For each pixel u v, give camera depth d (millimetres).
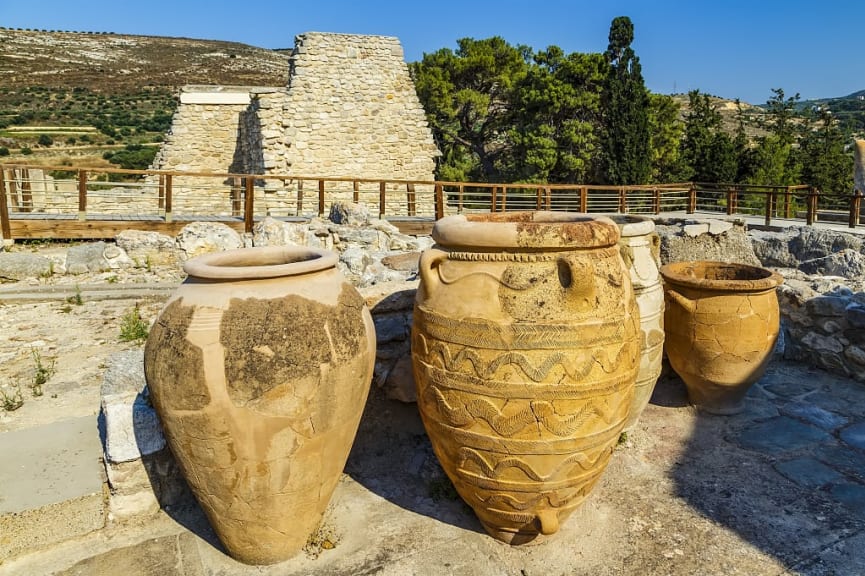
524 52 24969
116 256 7836
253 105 16203
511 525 2426
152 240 8047
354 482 2932
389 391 3234
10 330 5375
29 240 9047
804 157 28719
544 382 2123
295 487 2199
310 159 16438
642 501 2846
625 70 21281
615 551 2480
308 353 2100
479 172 25109
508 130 24453
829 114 29891
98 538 2457
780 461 3219
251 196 9914
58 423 3197
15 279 7102
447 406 2287
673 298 3705
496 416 2184
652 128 24125
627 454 3303
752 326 3547
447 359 2252
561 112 22812
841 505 2799
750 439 3479
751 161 25969
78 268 7465
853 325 4316
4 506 2408
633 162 21406
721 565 2395
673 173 25125
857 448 3357
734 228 6707
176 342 2066
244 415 2029
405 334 3232
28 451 2879
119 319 5742
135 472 2553
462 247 2258
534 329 2107
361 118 16969
